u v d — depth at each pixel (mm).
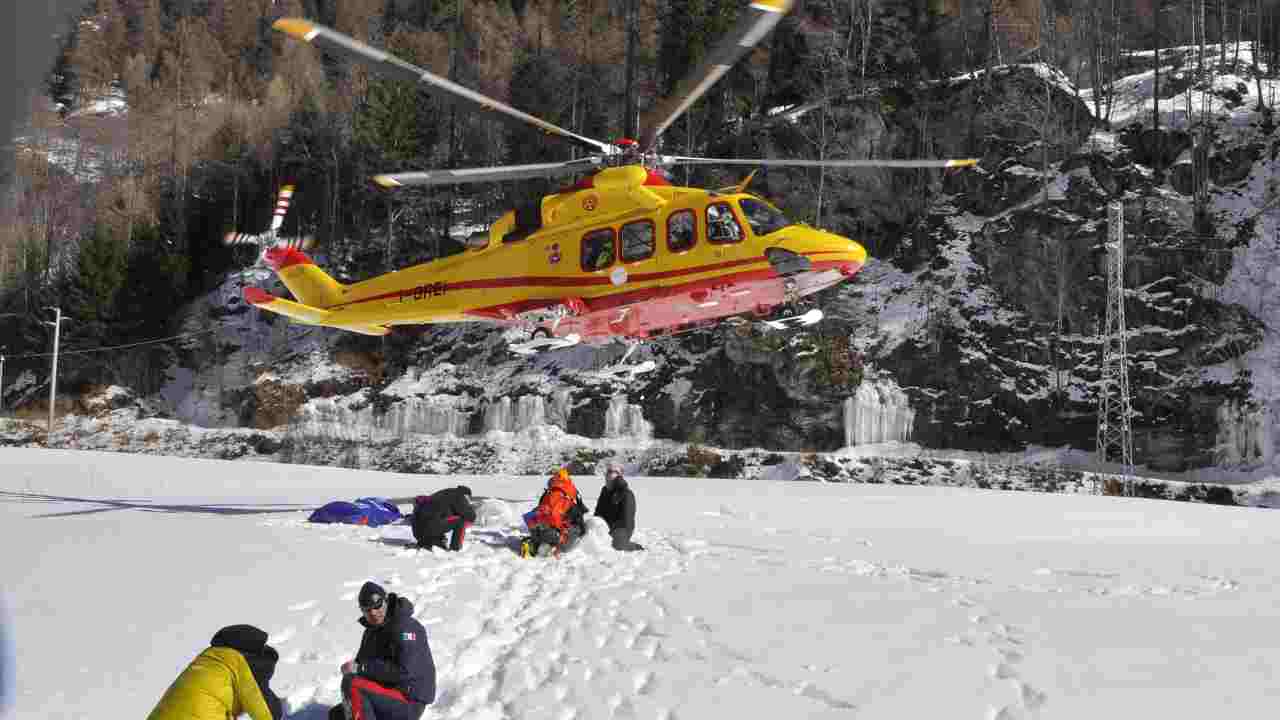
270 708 5766
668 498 22156
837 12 66250
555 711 6984
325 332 61719
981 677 7352
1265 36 65812
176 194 76375
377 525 16156
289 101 81188
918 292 52594
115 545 13531
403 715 6512
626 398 52156
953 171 56156
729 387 50562
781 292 14898
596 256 15461
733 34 9844
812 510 19938
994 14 64875
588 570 12211
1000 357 48594
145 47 108625
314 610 9570
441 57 79812
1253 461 43281
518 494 23547
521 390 54094
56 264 73125
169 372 64000
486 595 10586
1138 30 70938
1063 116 56750
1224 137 54531
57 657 7777
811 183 57781
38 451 38594
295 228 71812
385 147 67625
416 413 55469
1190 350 46312
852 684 7281
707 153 61469
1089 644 8180
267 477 30781
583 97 69938
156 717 5379
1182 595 10695
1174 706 6551
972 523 18422
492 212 67875
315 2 107562
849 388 48750
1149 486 41938
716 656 8141
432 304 17016
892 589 10852
